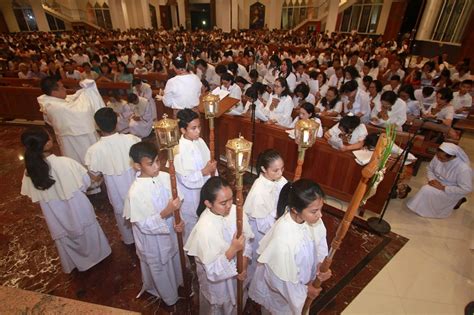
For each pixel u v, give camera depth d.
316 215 1.50
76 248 2.68
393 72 7.29
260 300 2.01
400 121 4.44
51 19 22.97
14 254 3.03
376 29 19.19
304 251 1.68
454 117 5.38
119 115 5.51
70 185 2.39
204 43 14.76
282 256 1.61
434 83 6.59
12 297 0.89
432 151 4.62
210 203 1.72
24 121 6.75
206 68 6.61
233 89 4.57
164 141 1.69
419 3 16.56
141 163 1.97
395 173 3.28
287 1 23.41
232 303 2.08
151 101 5.76
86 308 0.87
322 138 3.87
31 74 7.84
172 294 2.41
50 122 3.61
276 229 1.69
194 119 2.43
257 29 25.34
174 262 2.51
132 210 1.99
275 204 2.20
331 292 2.64
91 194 3.99
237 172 1.43
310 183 1.48
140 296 2.56
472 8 10.87
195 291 2.61
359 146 3.56
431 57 12.94
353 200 1.31
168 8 25.58
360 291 2.67
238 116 4.47
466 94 5.36
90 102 3.65
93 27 24.84
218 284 1.93
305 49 12.92
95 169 2.67
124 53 11.98
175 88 4.46
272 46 14.96
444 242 3.29
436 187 3.54
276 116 4.45
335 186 3.87
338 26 21.52
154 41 15.22
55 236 2.49
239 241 1.65
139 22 24.70
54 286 2.67
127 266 2.88
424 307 2.54
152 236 2.12
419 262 3.01
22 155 5.09
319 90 6.29
